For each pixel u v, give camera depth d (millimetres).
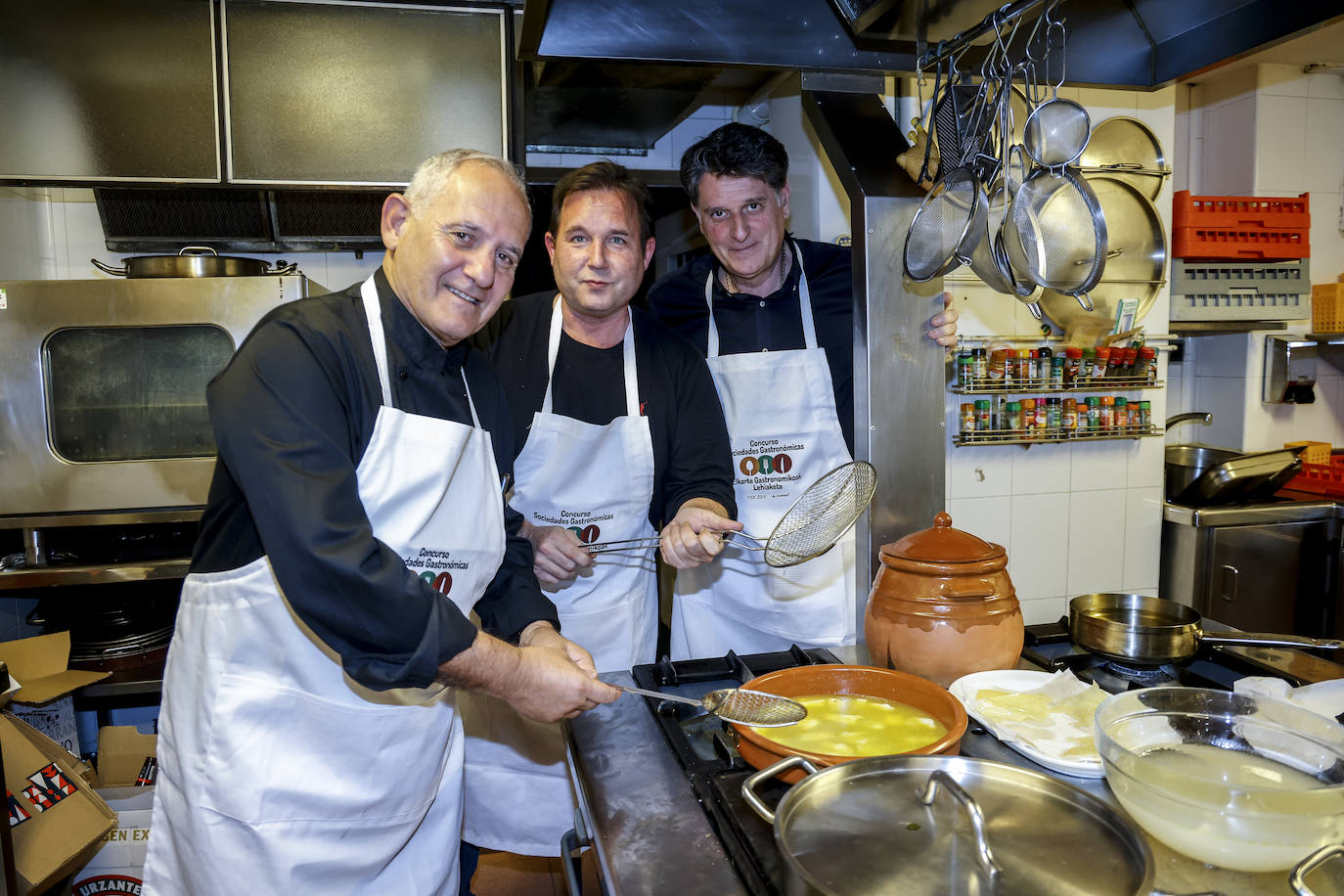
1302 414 3160
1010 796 791
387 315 1117
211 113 2352
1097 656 1241
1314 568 2812
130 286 2092
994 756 980
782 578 1894
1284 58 2953
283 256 2826
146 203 2570
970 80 1413
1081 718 1027
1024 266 1213
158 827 1231
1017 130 2424
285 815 1112
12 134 2279
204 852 1120
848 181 1521
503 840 1733
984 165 1294
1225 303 2871
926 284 1521
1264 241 2848
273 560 948
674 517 1623
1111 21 1453
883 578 1208
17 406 2086
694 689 1254
